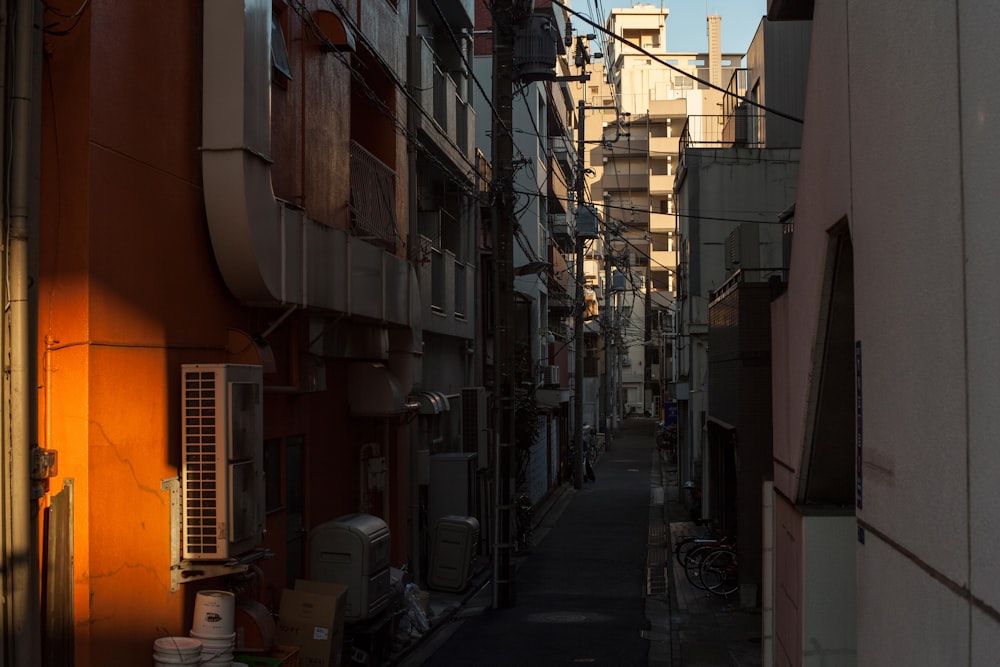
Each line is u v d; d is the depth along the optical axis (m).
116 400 7.46
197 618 8.09
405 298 14.62
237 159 8.74
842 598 7.08
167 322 8.28
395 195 15.59
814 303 6.72
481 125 34.00
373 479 14.66
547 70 17.70
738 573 16.67
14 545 6.34
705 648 13.62
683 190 32.34
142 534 7.79
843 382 6.96
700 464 28.95
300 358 11.49
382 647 12.62
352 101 15.70
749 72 30.98
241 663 8.40
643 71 92.06
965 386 3.47
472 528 18.34
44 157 7.17
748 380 16.70
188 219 8.69
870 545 5.04
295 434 11.84
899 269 4.37
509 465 17.11
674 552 22.06
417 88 17.23
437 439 21.12
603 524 29.06
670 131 83.88
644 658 13.03
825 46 6.25
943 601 3.75
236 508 8.35
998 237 3.13
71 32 7.19
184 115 8.60
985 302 3.26
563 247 48.88
